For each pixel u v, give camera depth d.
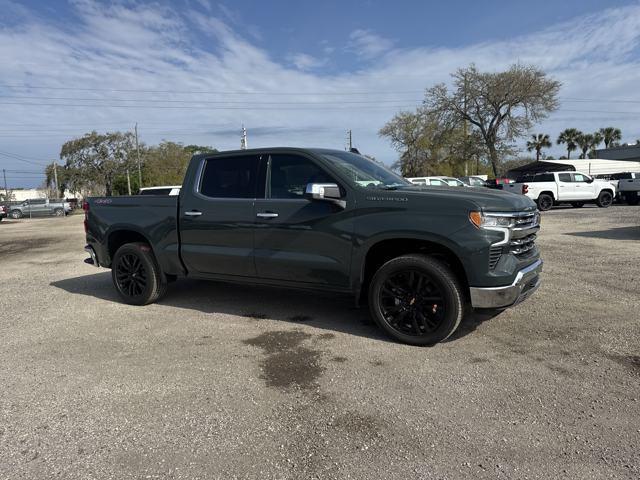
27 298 6.70
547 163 46.88
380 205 4.36
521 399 3.31
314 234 4.67
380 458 2.69
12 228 24.12
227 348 4.45
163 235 5.72
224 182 5.35
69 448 2.86
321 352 4.29
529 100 43.84
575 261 8.10
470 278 4.04
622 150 57.47
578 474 2.50
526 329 4.68
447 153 52.03
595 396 3.32
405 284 4.39
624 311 5.16
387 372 3.82
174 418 3.18
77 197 70.50
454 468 2.58
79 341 4.73
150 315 5.60
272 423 3.10
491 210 4.05
